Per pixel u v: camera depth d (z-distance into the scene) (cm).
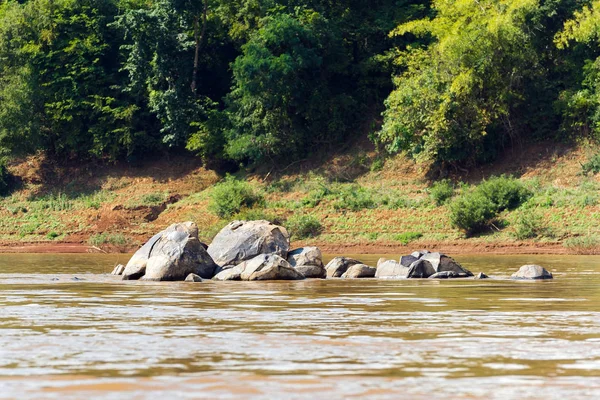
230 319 2623
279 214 9531
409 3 10900
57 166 11375
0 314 2781
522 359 1861
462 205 8569
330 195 9725
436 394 1488
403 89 9450
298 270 4981
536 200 8625
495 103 9294
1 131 10962
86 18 11275
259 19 10512
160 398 1453
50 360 1844
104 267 6144
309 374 1681
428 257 5053
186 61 10838
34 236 9975
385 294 3625
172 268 4678
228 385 1569
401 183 9756
